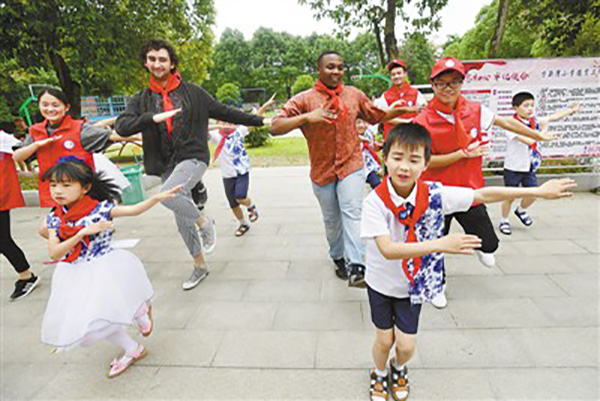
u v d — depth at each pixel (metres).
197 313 2.99
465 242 1.46
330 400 2.03
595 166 5.64
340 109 2.74
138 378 2.29
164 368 2.37
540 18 8.70
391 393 2.05
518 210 4.39
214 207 6.07
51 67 12.20
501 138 5.62
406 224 1.70
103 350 2.63
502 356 2.28
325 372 2.24
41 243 4.96
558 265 3.41
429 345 2.41
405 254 1.55
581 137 5.49
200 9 13.23
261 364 2.35
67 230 2.12
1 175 3.30
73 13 9.05
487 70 5.37
